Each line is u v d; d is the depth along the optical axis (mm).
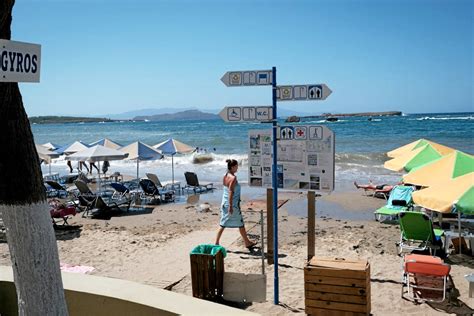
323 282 5871
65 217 13453
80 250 10273
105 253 9938
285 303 6762
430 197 7953
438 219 11742
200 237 11047
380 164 26422
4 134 2430
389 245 10117
